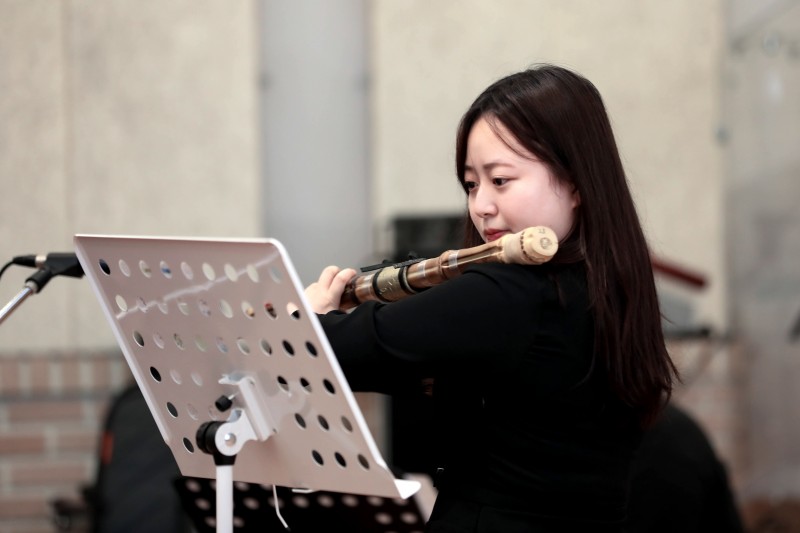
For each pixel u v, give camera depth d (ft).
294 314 17.33
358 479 17.92
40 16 50.72
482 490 19.35
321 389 17.44
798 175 43.91
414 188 52.85
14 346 49.93
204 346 18.83
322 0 53.52
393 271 20.33
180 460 20.66
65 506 41.16
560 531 19.24
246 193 52.06
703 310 53.78
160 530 37.06
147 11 51.47
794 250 44.62
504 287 18.45
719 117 53.83
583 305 19.19
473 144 19.72
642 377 19.66
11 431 49.44
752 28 49.52
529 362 18.80
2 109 50.55
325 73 53.57
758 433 50.11
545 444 19.17
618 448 20.08
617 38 53.62
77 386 49.60
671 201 53.72
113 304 19.77
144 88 51.47
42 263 23.98
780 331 46.42
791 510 45.83
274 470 19.31
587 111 19.84
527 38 53.26
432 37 53.06
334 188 53.67
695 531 28.91
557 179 19.47
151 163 51.52
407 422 39.42
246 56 52.01
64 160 50.88
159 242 17.97
